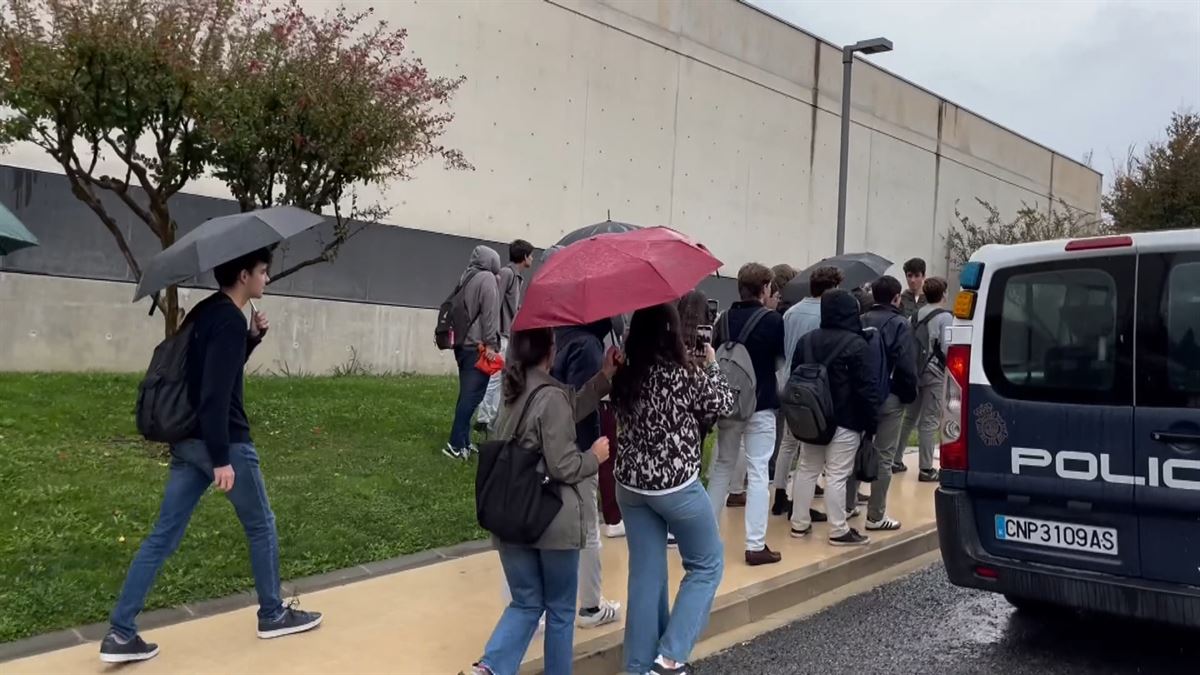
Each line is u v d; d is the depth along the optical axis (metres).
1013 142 28.38
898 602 5.84
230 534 5.71
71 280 10.41
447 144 13.75
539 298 3.71
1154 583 4.25
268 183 7.33
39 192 10.18
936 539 7.26
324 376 12.07
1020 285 4.79
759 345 5.89
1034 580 4.58
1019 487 4.66
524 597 3.81
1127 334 4.39
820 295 7.09
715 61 18.17
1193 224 22.39
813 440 6.22
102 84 6.67
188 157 7.29
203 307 4.14
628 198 16.55
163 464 6.93
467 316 7.91
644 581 4.11
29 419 7.68
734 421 5.77
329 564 5.53
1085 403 4.48
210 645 4.35
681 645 4.02
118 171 10.66
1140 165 23.50
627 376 4.00
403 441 8.36
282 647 4.34
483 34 14.12
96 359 10.62
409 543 6.01
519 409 3.69
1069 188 31.91
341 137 7.30
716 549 4.15
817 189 20.88
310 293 12.52
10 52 6.43
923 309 8.94
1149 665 4.77
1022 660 4.83
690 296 4.72
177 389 4.03
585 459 3.67
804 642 5.08
